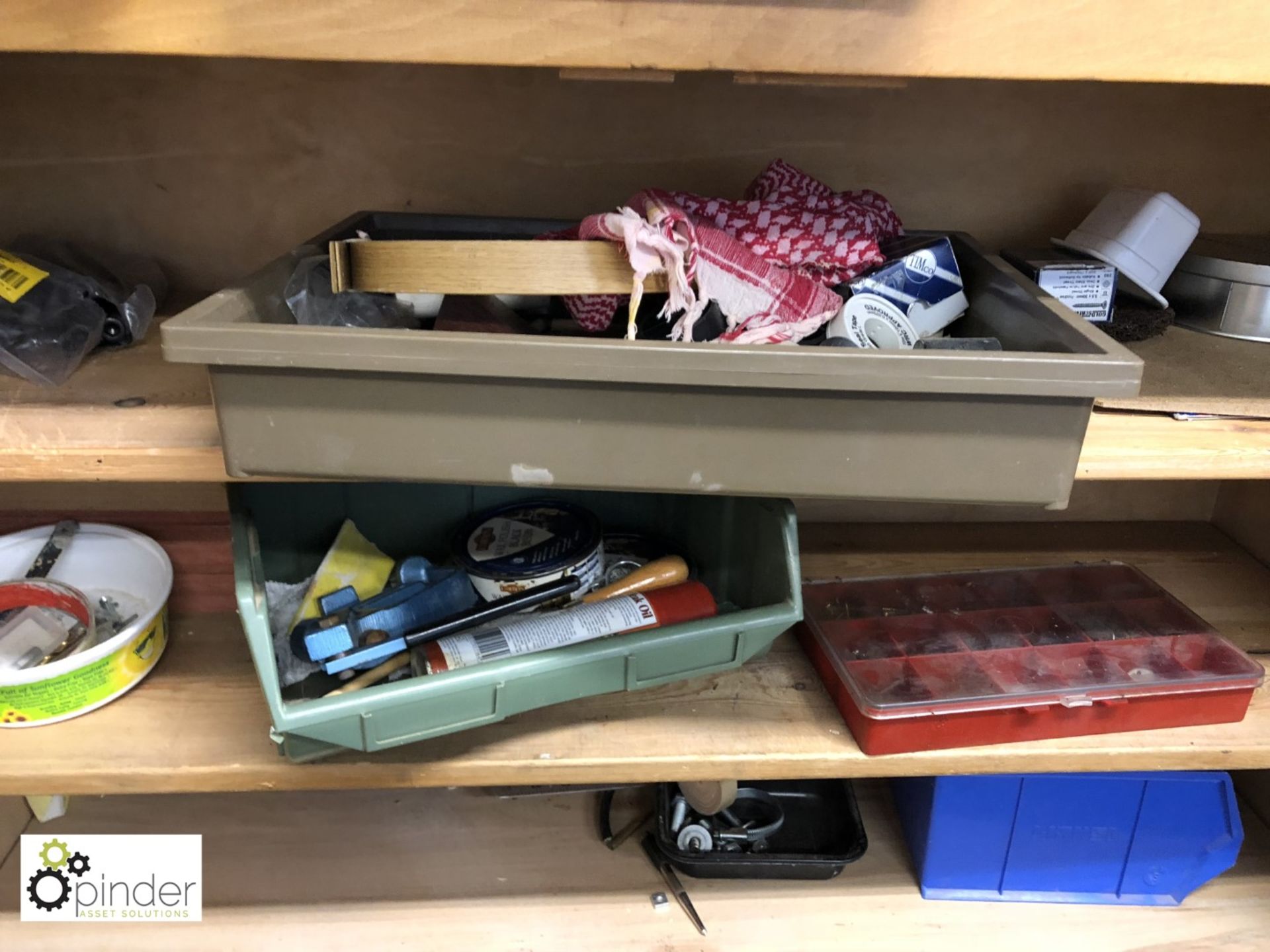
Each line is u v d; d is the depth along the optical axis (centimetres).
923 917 90
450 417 50
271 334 47
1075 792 86
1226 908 92
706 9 48
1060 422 50
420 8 47
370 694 63
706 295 58
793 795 98
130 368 68
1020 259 79
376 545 89
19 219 81
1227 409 67
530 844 96
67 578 86
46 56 76
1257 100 84
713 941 87
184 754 72
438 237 79
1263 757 77
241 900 89
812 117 82
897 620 87
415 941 86
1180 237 78
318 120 80
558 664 67
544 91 79
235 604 91
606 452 51
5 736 74
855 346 60
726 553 84
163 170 80
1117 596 93
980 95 82
